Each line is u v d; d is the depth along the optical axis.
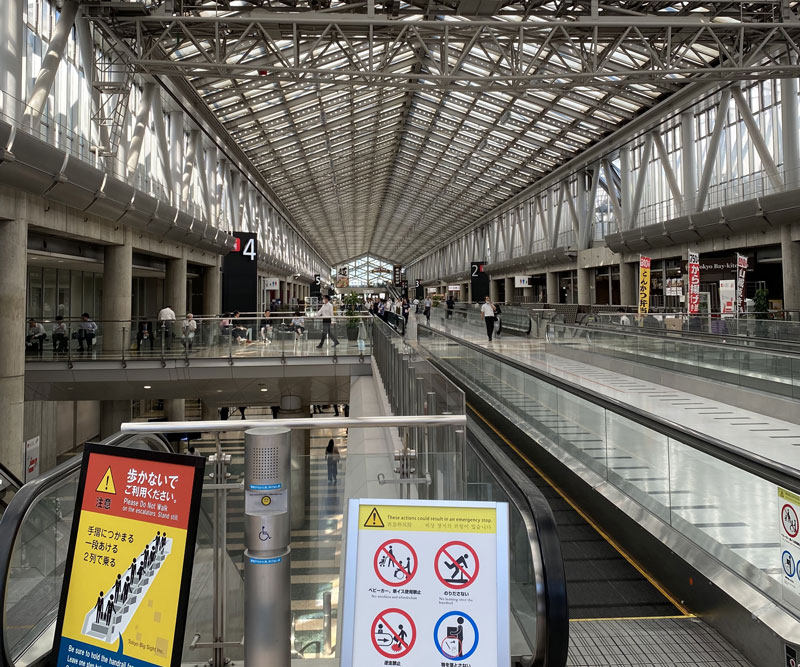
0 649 1.93
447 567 1.76
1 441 11.55
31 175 11.30
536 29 16.53
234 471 2.58
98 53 16.95
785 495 2.85
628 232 28.16
